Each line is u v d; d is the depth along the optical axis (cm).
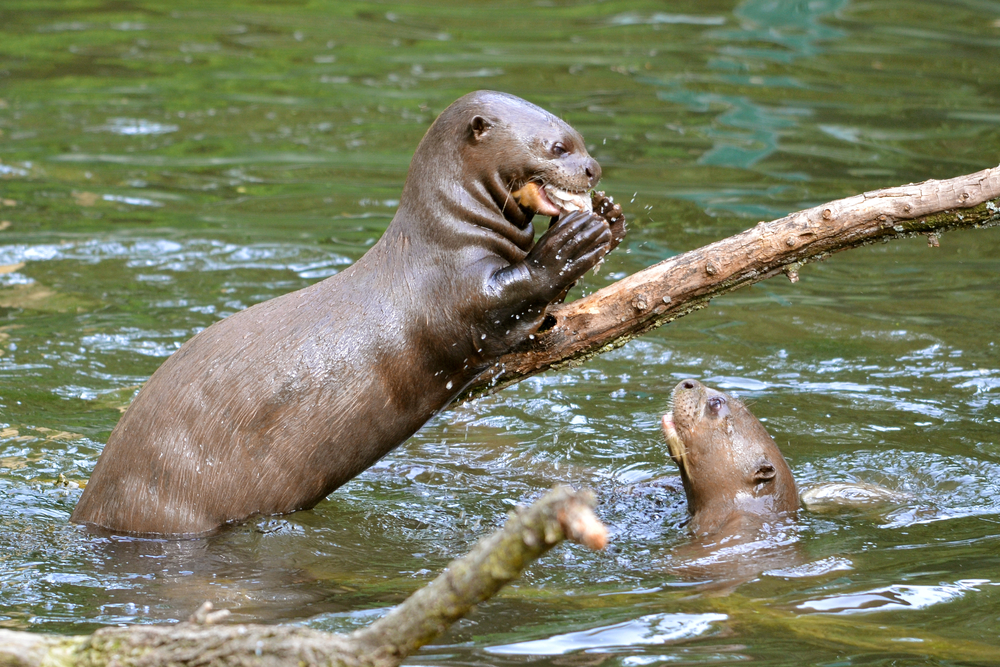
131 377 1761
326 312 1317
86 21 4322
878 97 3325
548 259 1273
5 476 1427
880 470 1503
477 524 1364
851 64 3659
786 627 1044
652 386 1800
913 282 2212
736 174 2738
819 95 3356
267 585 1154
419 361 1313
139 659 837
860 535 1319
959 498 1420
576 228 1267
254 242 2334
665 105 3281
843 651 987
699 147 2938
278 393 1284
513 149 1326
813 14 4247
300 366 1291
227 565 1202
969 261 2319
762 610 1088
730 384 1789
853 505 1407
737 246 1355
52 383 1728
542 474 1537
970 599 1104
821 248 1341
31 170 2781
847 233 1330
